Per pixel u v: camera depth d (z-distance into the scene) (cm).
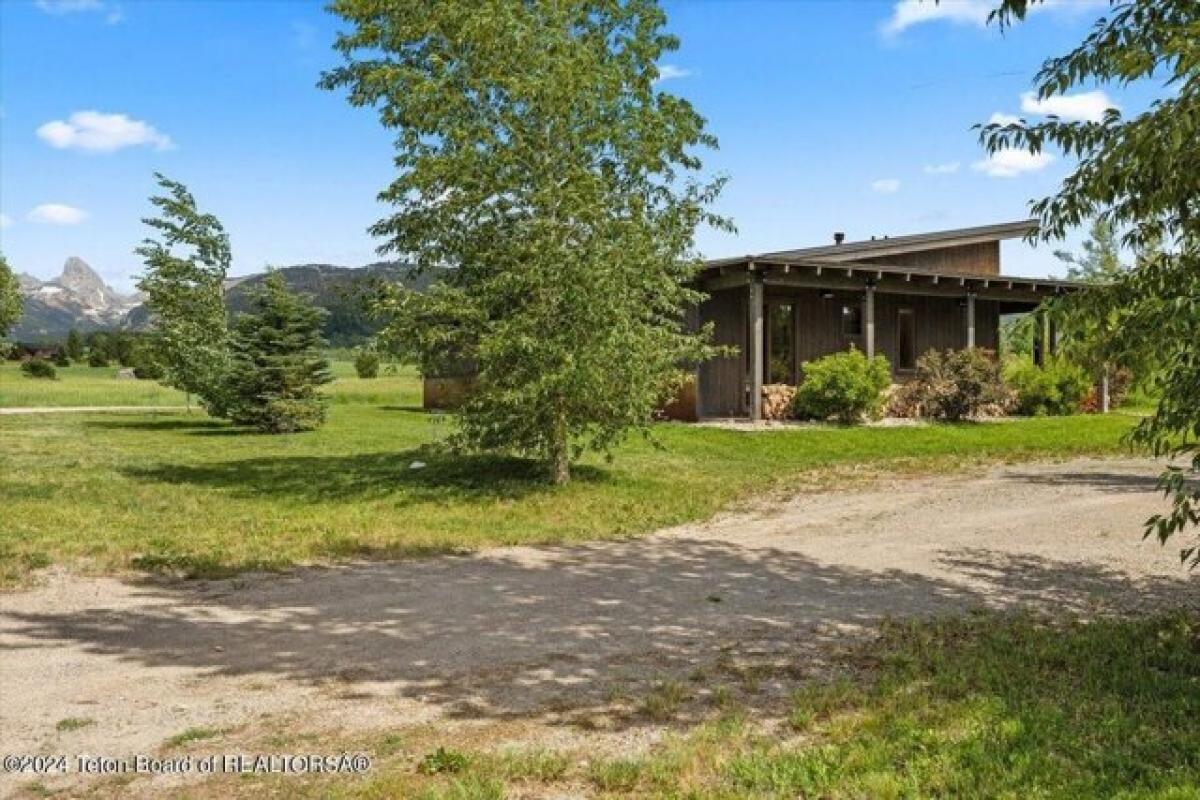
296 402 2128
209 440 1931
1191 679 474
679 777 368
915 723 412
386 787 363
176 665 531
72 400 3600
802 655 539
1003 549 845
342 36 1155
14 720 445
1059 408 2294
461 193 1131
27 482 1255
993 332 2519
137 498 1140
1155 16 473
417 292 1159
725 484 1259
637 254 1117
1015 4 507
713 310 2172
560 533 937
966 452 1591
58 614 642
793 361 2227
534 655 545
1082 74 498
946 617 617
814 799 346
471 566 796
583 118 1135
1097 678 475
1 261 5844
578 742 411
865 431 1833
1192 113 398
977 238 2425
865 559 813
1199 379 478
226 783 372
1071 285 2253
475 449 1266
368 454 1634
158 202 2389
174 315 2400
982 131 518
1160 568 762
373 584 730
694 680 497
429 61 1134
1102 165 443
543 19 1133
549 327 1116
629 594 695
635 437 1703
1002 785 347
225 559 809
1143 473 1334
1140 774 354
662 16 1169
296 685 495
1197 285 457
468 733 423
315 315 2209
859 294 2306
